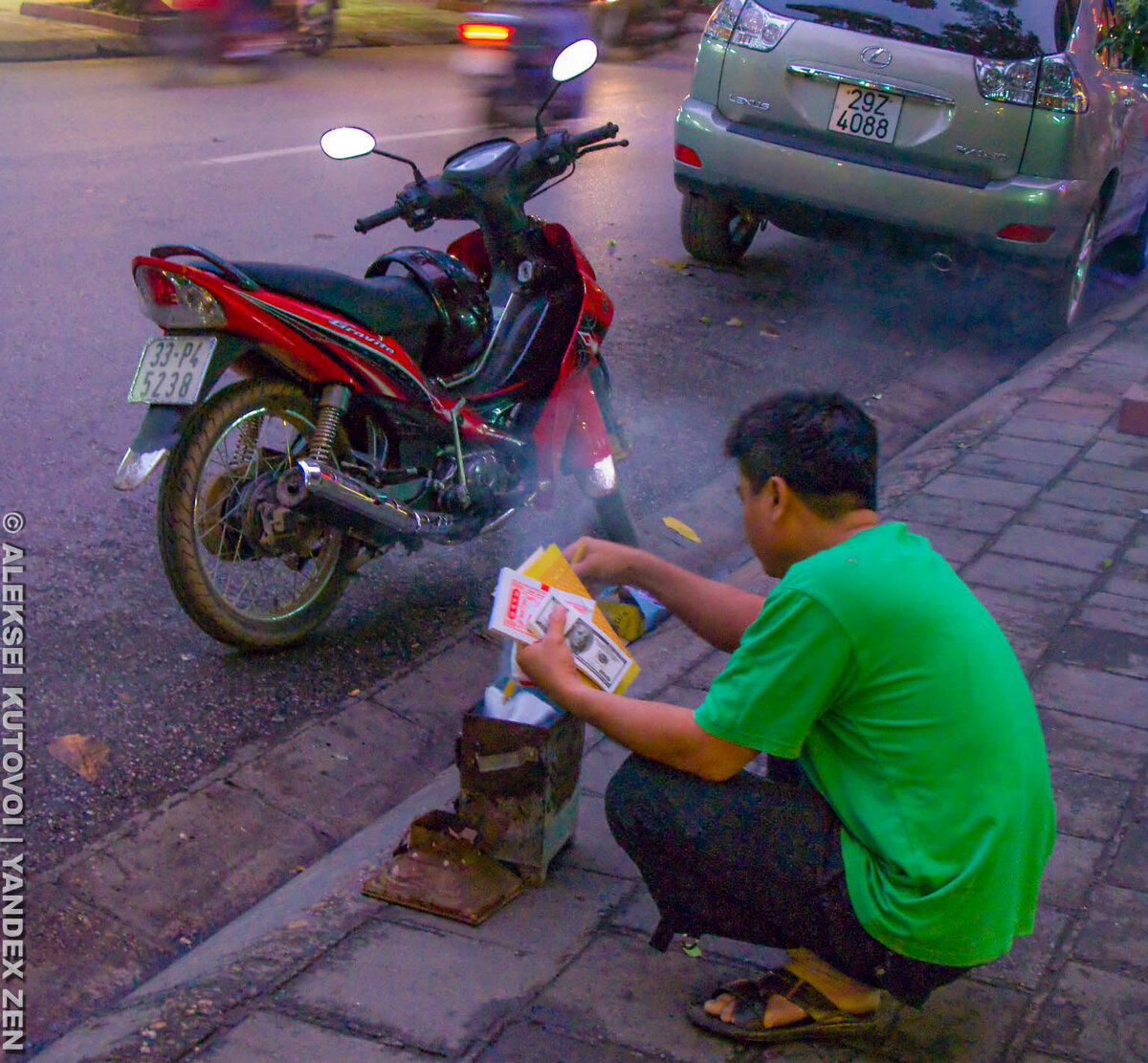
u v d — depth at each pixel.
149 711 3.35
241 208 7.46
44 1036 2.41
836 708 2.02
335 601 3.75
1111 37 6.60
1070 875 2.65
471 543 4.46
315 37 13.13
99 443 4.66
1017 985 2.35
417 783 3.29
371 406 3.54
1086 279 7.14
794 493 2.06
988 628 2.03
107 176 7.87
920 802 1.96
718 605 2.55
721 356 6.25
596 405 4.14
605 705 2.14
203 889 2.83
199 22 11.31
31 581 3.82
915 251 6.43
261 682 3.55
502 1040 2.18
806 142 6.37
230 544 3.52
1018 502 4.71
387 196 8.02
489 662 3.82
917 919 1.96
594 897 2.60
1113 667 3.54
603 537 4.58
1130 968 2.40
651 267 7.43
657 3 15.80
